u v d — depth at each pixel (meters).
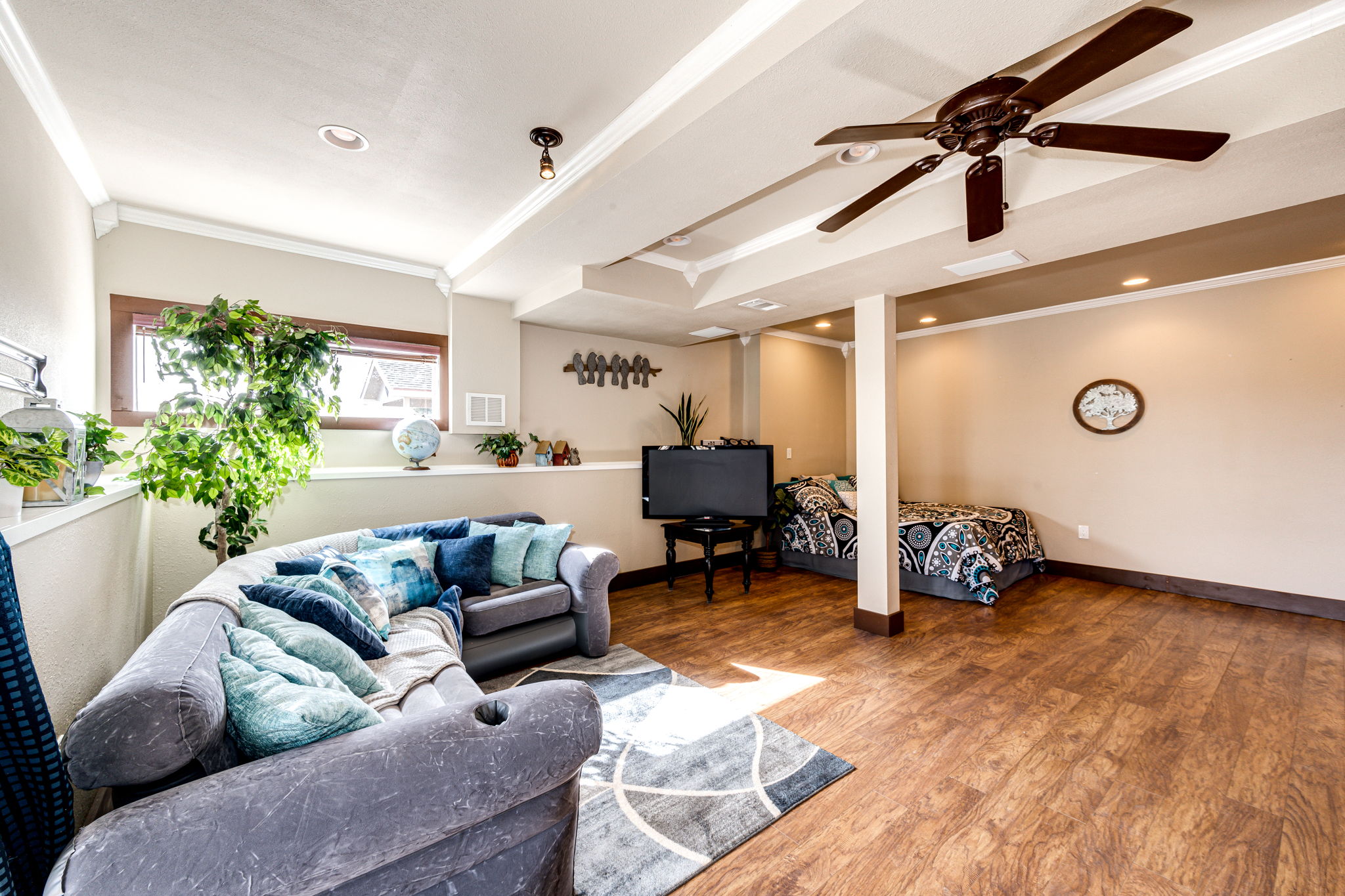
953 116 1.57
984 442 5.59
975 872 1.62
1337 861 1.64
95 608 1.68
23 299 1.81
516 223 3.00
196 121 2.12
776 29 1.56
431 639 2.25
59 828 0.92
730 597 4.54
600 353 4.93
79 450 1.56
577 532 4.54
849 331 6.09
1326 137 1.71
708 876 1.61
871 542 3.65
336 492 3.38
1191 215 2.33
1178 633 3.57
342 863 0.91
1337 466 3.83
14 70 1.71
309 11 1.57
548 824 1.23
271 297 3.31
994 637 3.54
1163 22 1.10
